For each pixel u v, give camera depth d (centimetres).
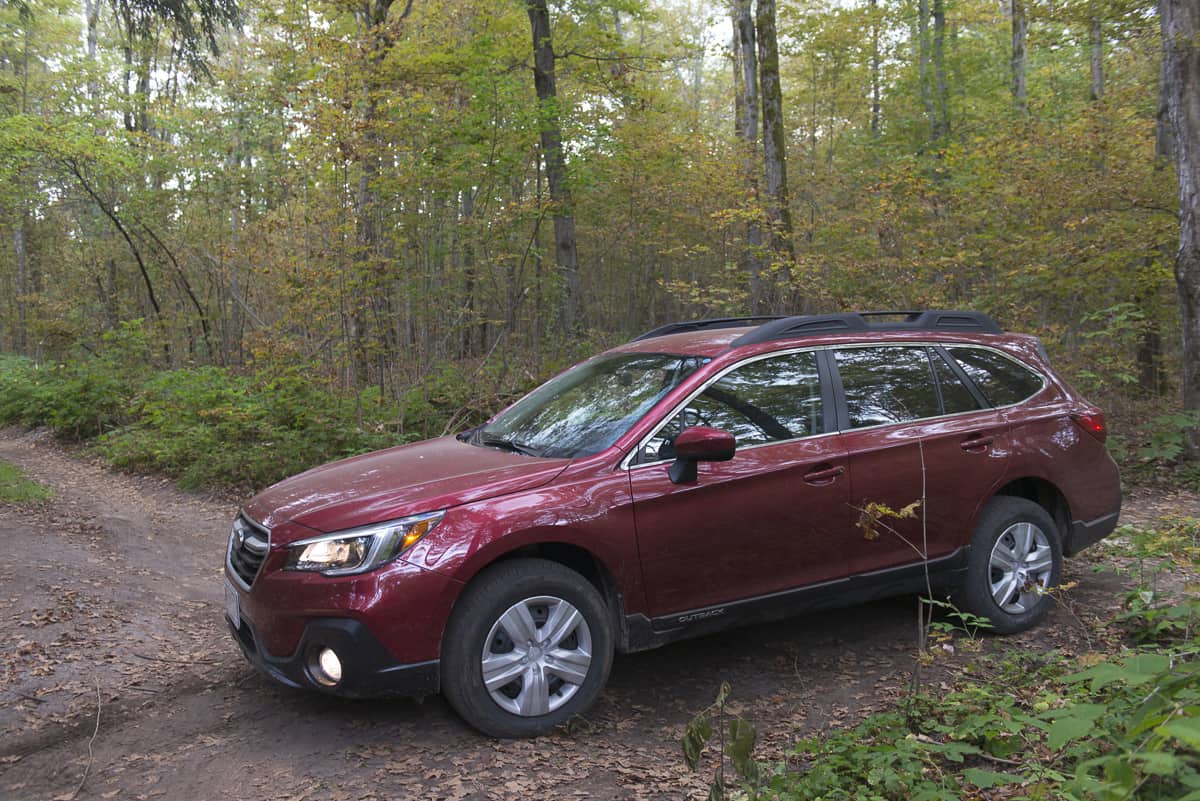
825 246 1403
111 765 337
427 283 1119
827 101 2670
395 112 1065
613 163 1485
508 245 1154
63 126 1866
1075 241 1043
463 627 341
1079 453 496
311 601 335
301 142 1053
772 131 1354
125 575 627
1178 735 155
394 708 385
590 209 1700
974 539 457
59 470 1204
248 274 1716
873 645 462
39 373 1825
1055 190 1084
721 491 391
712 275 1380
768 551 403
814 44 2372
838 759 304
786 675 425
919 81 2219
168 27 1342
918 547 441
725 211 1320
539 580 353
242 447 1054
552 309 1359
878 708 380
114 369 1616
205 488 996
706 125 2406
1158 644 441
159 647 473
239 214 1920
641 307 2269
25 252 2984
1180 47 880
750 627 494
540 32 1571
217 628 512
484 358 1174
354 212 1016
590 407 430
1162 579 545
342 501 360
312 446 990
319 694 403
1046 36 1145
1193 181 885
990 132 1339
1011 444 470
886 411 446
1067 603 511
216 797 311
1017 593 470
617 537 368
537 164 1339
